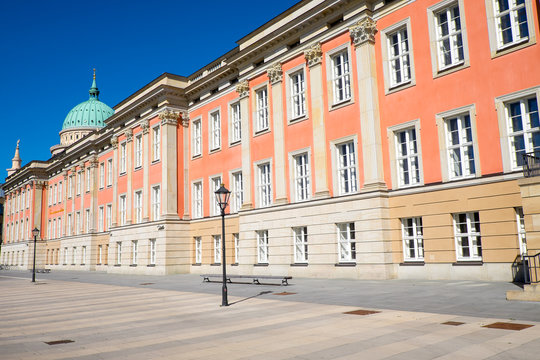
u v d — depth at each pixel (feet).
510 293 42.22
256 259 97.91
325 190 83.56
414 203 71.15
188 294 64.08
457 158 68.28
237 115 112.27
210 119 120.26
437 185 68.33
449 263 65.82
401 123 74.49
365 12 78.84
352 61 81.25
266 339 30.12
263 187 100.37
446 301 43.73
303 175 90.68
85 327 38.78
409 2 74.54
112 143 154.10
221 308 47.32
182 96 127.85
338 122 83.15
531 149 60.03
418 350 25.39
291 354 25.66
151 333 34.53
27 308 54.90
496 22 64.59
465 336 28.32
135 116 142.61
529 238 45.83
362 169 78.07
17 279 129.49
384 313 38.50
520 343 25.93
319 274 82.07
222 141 114.93
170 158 123.65
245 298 55.01
